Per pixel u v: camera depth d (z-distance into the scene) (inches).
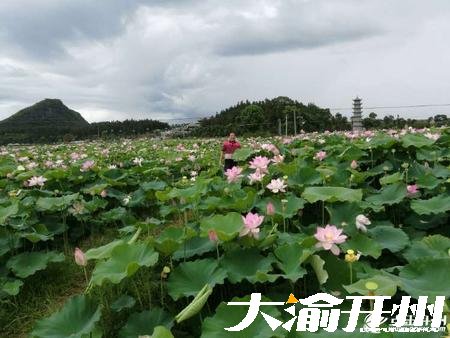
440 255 156.7
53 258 214.7
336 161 318.3
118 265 153.3
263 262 152.9
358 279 140.6
